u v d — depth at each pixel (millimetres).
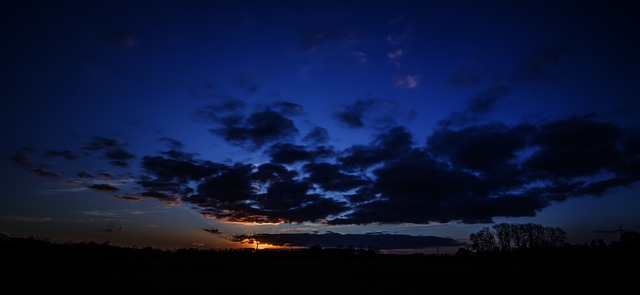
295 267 60531
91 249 84875
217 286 32312
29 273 40281
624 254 88688
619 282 35344
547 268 60250
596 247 95812
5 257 73688
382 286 33250
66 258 74812
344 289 31031
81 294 26281
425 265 70375
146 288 30141
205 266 58469
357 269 56250
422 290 30578
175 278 38688
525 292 29234
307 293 28672
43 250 79062
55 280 34312
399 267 63094
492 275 44469
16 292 27016
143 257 88375
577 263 77875
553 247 100375
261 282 35875
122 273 43062
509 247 112125
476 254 116000
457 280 38344
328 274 46344
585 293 28375
